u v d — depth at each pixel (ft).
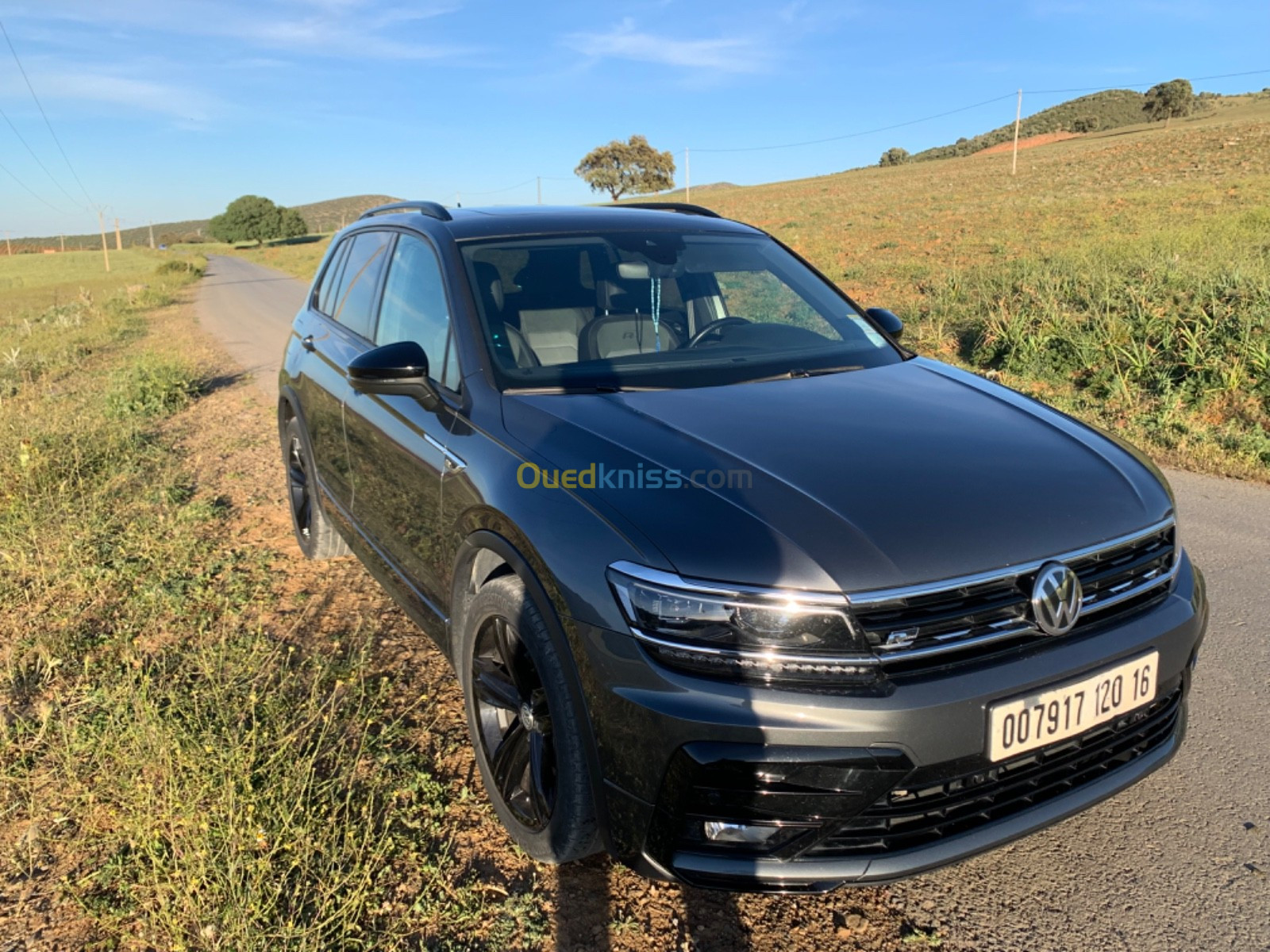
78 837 8.56
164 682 11.03
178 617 13.10
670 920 7.39
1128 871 7.97
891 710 5.99
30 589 14.25
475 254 10.68
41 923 7.50
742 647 6.12
